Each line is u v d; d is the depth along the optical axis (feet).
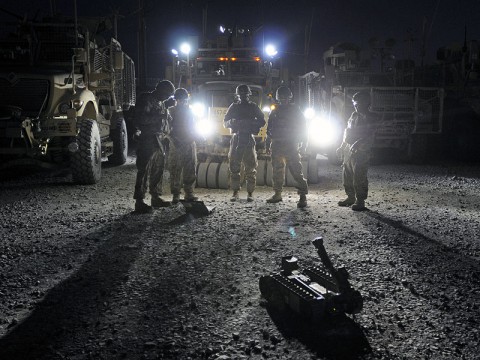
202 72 44.29
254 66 44.34
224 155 33.14
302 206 26.21
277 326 12.50
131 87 53.83
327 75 54.24
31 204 27.73
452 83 55.36
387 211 25.54
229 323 12.66
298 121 25.89
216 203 27.27
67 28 39.42
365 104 25.12
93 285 15.25
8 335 12.12
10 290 14.94
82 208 26.50
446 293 14.62
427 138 53.88
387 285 15.20
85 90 36.78
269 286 13.82
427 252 18.52
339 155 26.63
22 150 33.06
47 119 33.35
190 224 22.52
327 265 12.42
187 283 15.34
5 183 35.22
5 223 23.26
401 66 56.75
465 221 23.43
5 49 39.04
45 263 17.38
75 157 33.71
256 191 31.45
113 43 43.70
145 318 12.94
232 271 16.37
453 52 55.77
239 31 44.52
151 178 25.72
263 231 21.30
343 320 12.82
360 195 25.46
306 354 11.18
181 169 26.55
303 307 12.63
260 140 33.14
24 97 33.88
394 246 19.27
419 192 31.81
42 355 11.16
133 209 26.02
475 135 50.88
